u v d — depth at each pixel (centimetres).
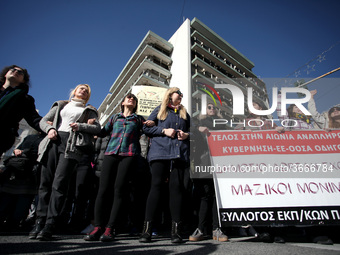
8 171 270
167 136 212
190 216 348
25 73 204
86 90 249
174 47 2617
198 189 237
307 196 192
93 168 328
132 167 216
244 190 199
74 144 201
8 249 124
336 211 185
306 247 156
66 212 294
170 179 204
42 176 200
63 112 224
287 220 184
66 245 150
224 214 189
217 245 163
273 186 199
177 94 240
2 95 178
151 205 193
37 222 186
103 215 201
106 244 163
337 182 197
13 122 171
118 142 215
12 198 265
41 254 113
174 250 136
